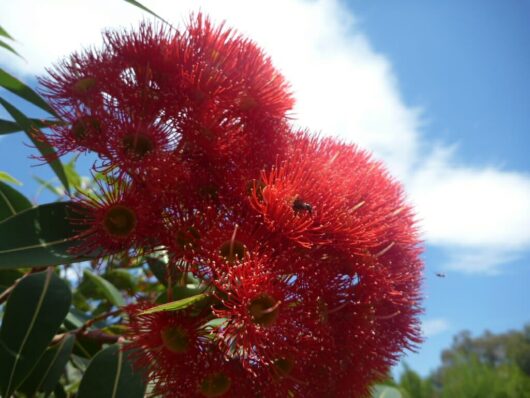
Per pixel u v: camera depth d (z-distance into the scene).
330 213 0.26
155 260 0.35
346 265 0.26
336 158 0.29
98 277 0.44
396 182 0.32
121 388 0.31
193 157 0.27
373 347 0.27
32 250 0.27
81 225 0.28
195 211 0.25
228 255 0.24
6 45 0.34
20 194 0.35
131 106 0.26
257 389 0.24
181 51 0.27
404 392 0.47
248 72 0.28
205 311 0.25
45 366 0.34
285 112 0.29
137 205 0.25
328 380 0.26
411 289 0.31
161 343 0.25
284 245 0.24
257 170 0.27
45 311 0.30
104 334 0.36
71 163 0.54
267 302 0.23
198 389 0.24
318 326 0.24
